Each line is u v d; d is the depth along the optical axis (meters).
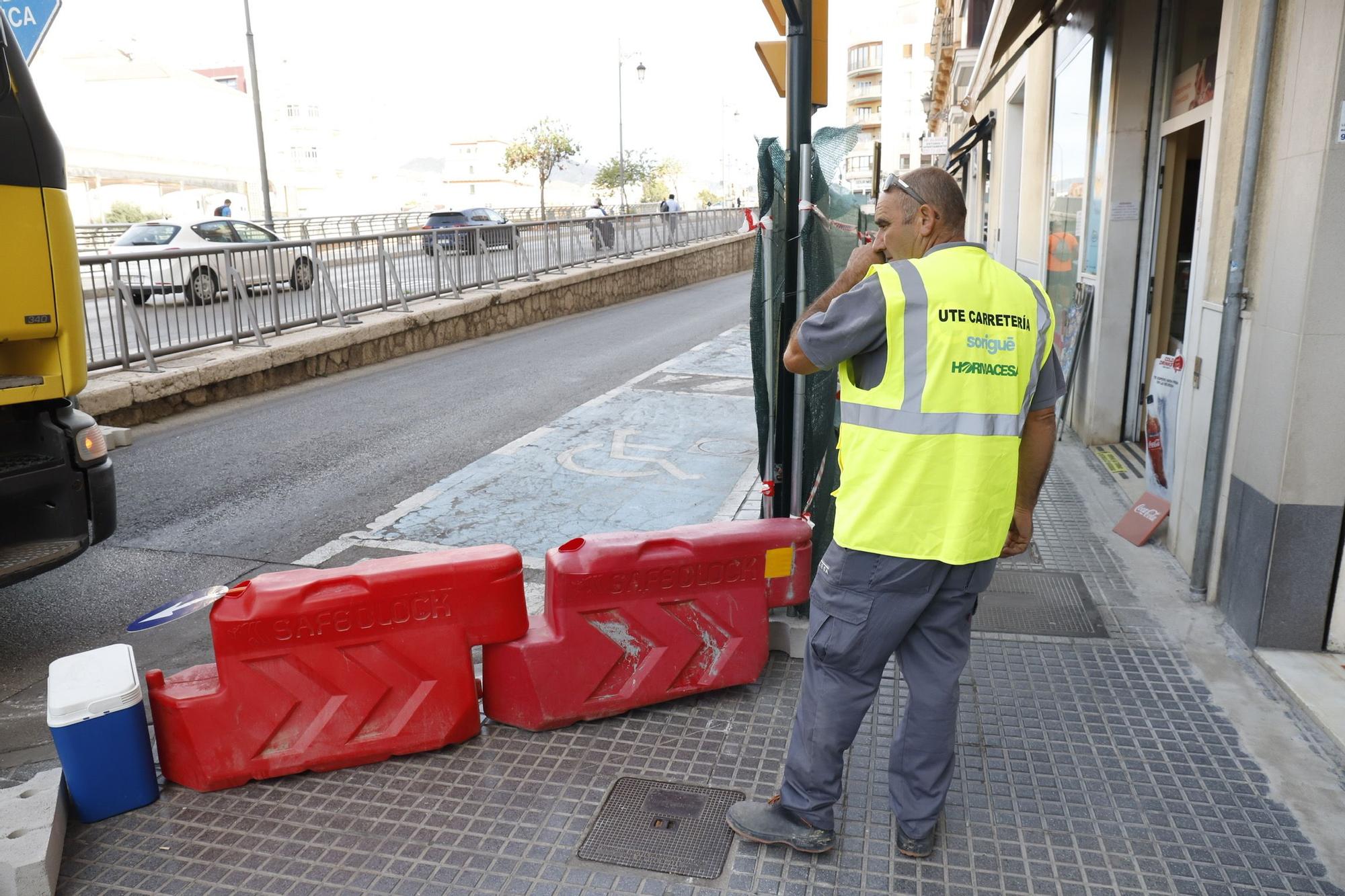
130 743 2.88
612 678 3.39
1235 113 4.17
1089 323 7.30
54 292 4.23
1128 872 2.58
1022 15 7.66
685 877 2.58
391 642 3.12
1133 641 3.91
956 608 2.49
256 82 27.64
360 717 3.11
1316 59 3.38
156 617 2.85
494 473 6.95
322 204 104.38
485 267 16.03
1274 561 3.64
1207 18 5.61
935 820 2.62
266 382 10.45
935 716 2.54
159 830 2.83
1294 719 3.32
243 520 6.03
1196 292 4.66
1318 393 3.46
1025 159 11.05
